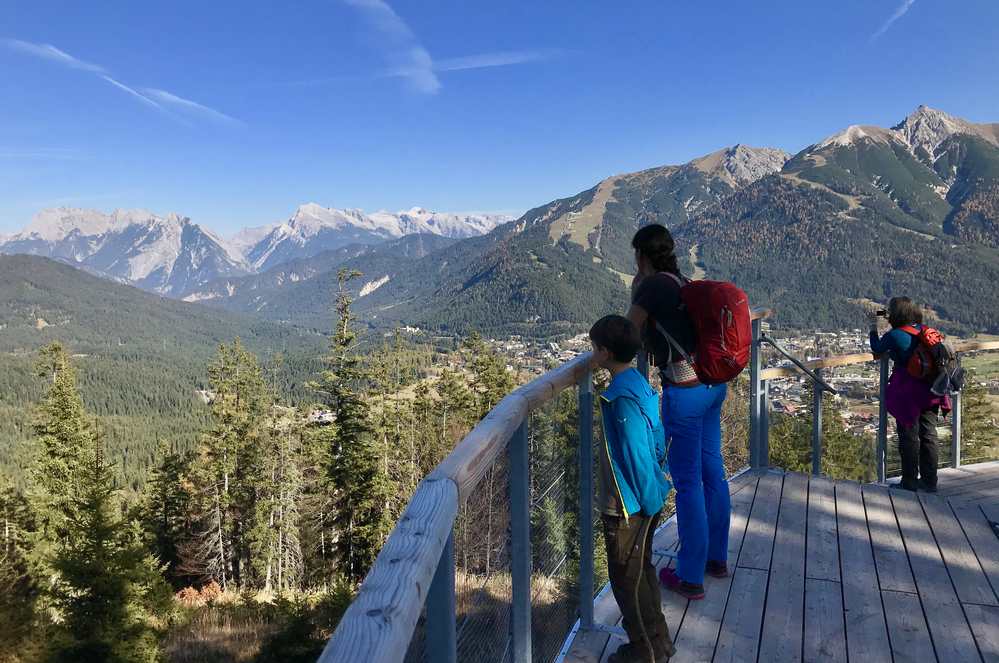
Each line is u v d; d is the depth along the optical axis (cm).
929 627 272
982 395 1509
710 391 272
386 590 78
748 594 301
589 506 259
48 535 2342
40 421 2720
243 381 3441
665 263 274
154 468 3519
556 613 235
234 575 3372
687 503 287
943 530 382
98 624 1082
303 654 1033
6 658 1071
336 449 2347
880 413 513
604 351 217
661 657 227
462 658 143
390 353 3303
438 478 117
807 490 452
